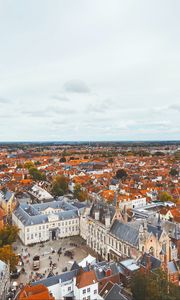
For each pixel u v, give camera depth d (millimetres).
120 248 127812
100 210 151375
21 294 84750
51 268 126062
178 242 133625
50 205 191375
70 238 167625
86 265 109312
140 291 87875
